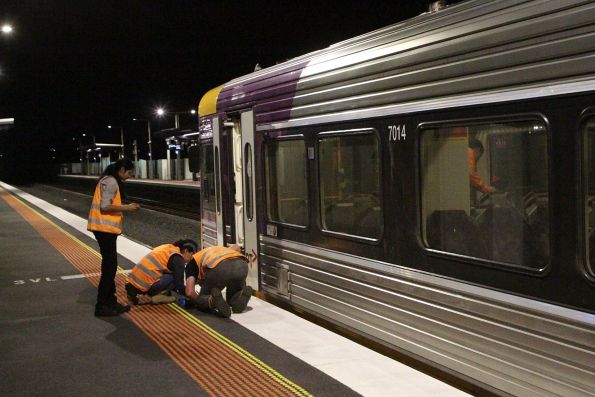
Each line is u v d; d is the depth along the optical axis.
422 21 4.51
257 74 7.24
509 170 3.77
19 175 154.50
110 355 5.37
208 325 6.20
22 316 6.83
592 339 3.25
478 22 3.94
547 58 3.46
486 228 3.96
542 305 3.54
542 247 3.57
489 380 3.97
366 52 5.07
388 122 4.80
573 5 3.31
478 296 4.01
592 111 3.21
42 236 14.98
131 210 6.63
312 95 5.86
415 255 4.57
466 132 4.09
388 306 4.91
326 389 4.42
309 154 5.95
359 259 5.24
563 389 3.44
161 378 4.78
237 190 7.79
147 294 7.16
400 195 4.70
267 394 4.38
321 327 6.01
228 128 7.95
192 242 7.12
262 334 5.82
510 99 3.70
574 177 3.32
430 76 4.34
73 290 8.22
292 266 6.38
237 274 6.46
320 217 5.82
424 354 4.55
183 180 56.47
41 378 4.86
